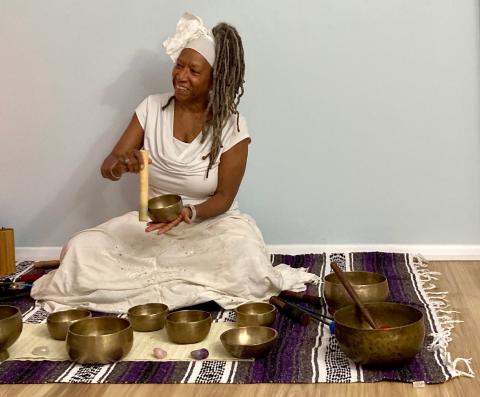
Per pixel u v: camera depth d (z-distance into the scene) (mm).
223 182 3283
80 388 2346
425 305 3074
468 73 3723
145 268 3176
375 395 2258
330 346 2627
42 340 2742
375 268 3625
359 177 3846
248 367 2459
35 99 3932
